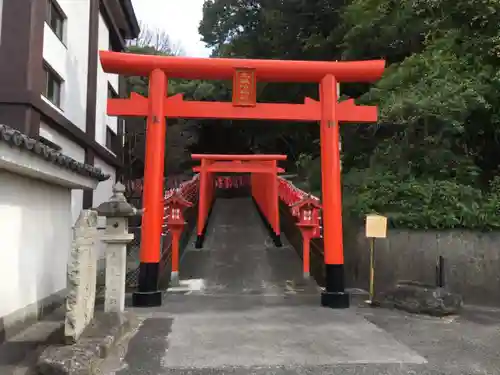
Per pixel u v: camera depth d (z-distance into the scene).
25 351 4.86
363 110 8.34
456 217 8.14
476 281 7.81
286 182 14.41
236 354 4.93
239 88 8.17
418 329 6.16
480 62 9.59
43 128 9.79
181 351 5.02
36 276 6.21
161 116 8.09
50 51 10.42
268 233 15.29
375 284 9.02
